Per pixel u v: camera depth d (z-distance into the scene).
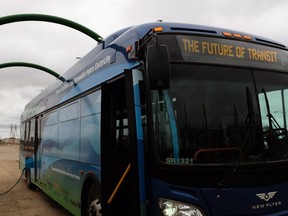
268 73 4.47
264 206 3.90
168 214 3.65
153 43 4.00
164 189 3.70
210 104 4.02
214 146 3.87
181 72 4.04
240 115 4.09
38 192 11.71
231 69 4.28
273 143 4.16
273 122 4.25
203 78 4.10
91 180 5.83
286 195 4.08
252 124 4.09
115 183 4.57
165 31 4.25
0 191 11.95
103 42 6.00
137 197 3.80
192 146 3.82
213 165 3.77
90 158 5.70
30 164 11.47
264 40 4.87
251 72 4.38
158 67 3.54
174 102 3.91
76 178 6.39
